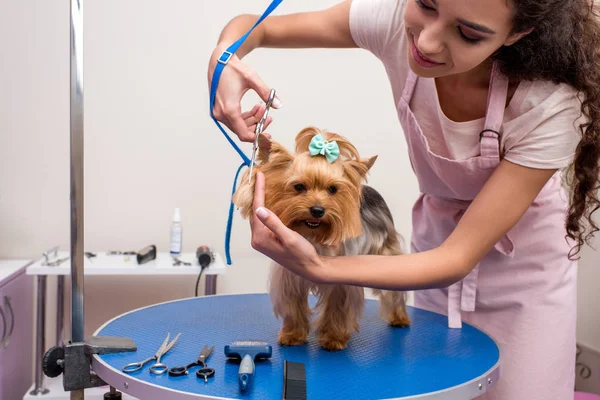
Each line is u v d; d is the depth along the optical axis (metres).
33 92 2.73
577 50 1.26
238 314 1.67
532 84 1.32
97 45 2.74
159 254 2.73
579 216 1.45
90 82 2.75
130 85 2.78
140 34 2.77
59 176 2.77
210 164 2.86
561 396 1.69
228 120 1.29
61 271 2.41
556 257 1.69
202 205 2.88
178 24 2.79
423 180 1.67
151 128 2.81
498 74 1.36
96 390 2.46
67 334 2.81
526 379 1.67
